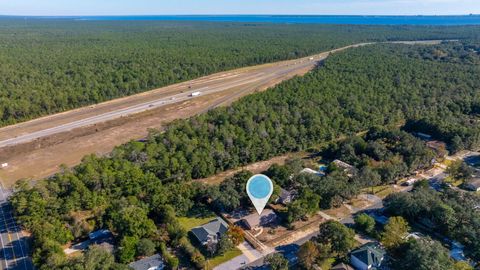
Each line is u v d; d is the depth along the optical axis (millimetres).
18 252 82500
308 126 148625
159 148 123750
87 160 113188
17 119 166375
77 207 95312
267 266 78375
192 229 88438
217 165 121750
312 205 94562
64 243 83188
